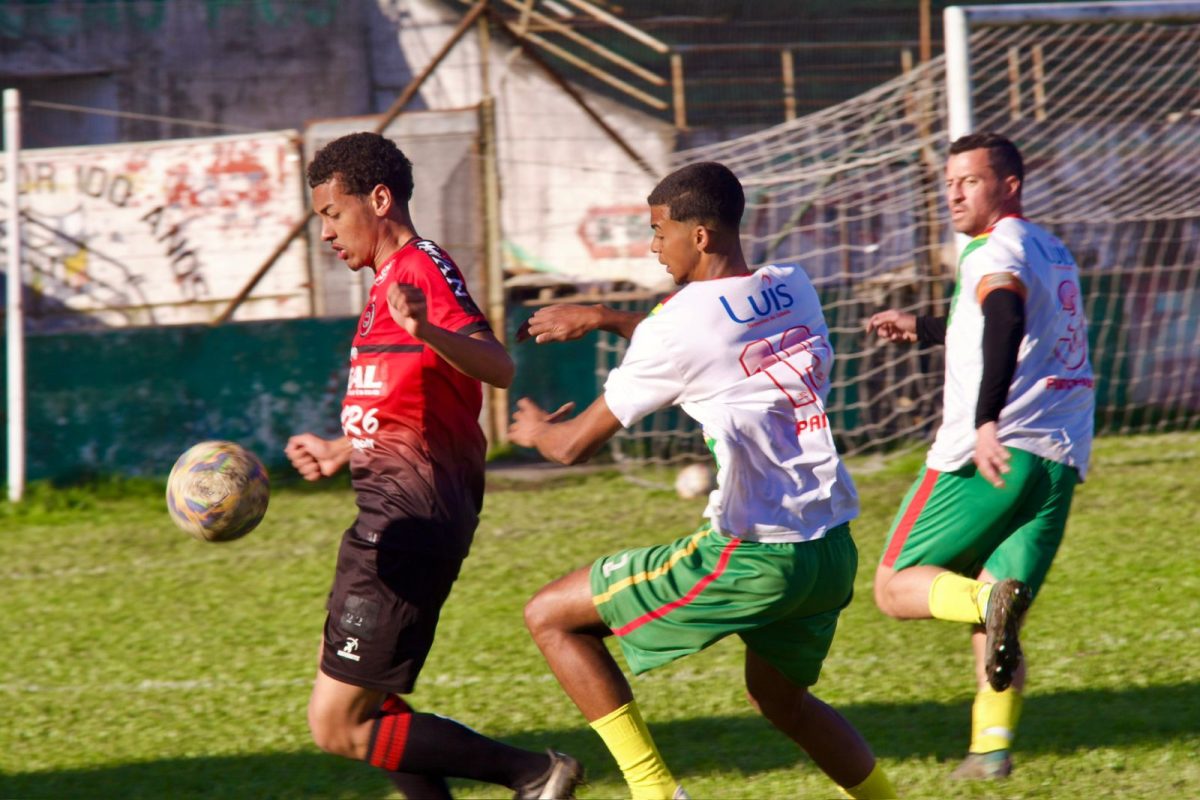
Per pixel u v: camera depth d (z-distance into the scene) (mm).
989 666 13406
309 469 13711
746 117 57562
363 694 12633
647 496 36312
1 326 44844
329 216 13008
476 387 13094
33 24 59656
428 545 12578
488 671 20969
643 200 53469
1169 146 46031
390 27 60969
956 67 32906
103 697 20328
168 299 46531
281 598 26500
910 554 15609
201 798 15906
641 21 58781
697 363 12133
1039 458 15477
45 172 45875
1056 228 45719
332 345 41844
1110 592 24141
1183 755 15688
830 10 58844
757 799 14906
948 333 15867
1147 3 32781
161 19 60406
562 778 12508
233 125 60906
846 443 42062
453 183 41500
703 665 20766
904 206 43406
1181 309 44719
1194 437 42250
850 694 19062
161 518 36094
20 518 36531
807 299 12711
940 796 14727
